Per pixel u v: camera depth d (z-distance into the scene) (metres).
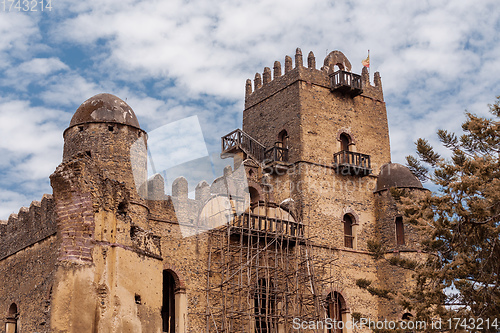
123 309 26.69
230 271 39.38
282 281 40.38
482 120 32.03
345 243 45.34
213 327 38.03
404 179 46.19
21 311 34.38
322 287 42.66
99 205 27.30
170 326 37.25
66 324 25.08
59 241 26.50
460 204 29.80
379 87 50.66
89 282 26.00
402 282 43.62
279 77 48.66
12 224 38.00
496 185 28.95
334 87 47.59
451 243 31.22
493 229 28.78
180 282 37.44
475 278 30.80
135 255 28.17
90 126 36.25
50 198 33.97
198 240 39.03
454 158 33.53
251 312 39.16
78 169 27.11
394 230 45.22
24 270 35.12
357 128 48.34
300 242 41.94
